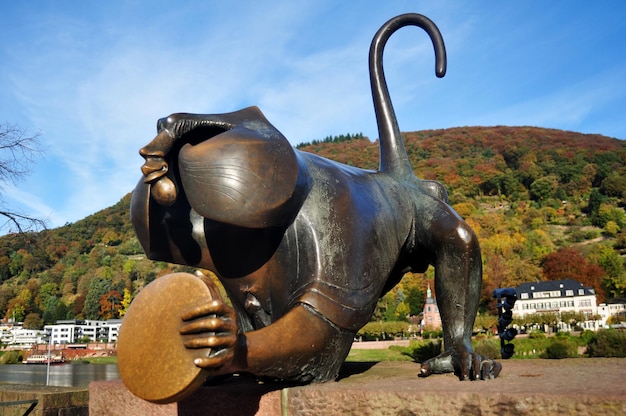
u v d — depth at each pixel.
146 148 2.68
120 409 3.23
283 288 2.90
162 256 3.19
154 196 2.73
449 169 114.12
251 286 3.04
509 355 5.76
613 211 93.88
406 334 48.00
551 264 74.06
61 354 53.75
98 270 92.19
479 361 2.91
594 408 1.98
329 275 2.81
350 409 2.47
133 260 95.19
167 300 2.23
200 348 2.13
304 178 2.94
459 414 2.23
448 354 3.21
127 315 2.30
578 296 66.56
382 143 4.30
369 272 3.01
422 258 3.70
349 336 2.89
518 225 89.25
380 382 2.81
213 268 3.17
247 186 2.60
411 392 2.35
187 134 2.84
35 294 89.88
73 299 86.31
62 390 5.51
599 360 3.74
